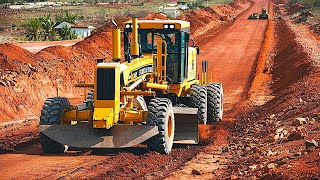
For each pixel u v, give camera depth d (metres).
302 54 35.28
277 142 14.55
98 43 38.62
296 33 55.59
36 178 11.94
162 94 16.69
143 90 15.16
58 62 29.56
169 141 14.66
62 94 27.59
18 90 23.84
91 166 13.05
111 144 13.82
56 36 64.25
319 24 66.56
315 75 26.75
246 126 19.45
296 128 15.41
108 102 13.54
